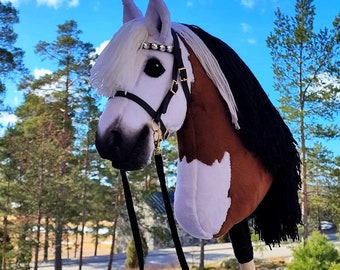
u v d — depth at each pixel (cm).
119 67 137
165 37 145
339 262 980
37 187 1609
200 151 153
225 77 159
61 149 1723
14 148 1588
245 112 159
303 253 995
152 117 141
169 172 1470
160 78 145
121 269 1961
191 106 154
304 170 1293
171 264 1881
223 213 151
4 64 1542
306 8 1312
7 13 1577
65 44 2189
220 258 1992
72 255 2794
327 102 1290
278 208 173
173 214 159
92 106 2061
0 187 1546
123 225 1936
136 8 166
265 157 161
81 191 1803
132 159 137
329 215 1591
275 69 1341
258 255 1867
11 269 1567
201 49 157
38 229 1641
